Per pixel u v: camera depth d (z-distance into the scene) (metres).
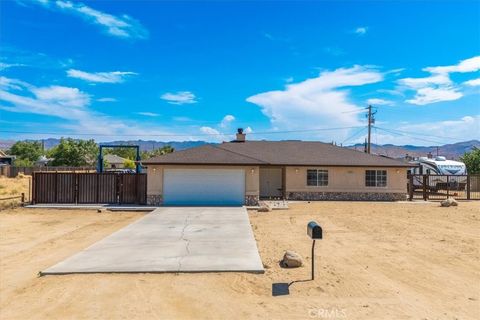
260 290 7.75
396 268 9.54
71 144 76.50
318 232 8.34
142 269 8.77
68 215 19.12
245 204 22.39
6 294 7.45
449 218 18.39
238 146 30.06
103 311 6.59
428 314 6.68
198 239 12.38
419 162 35.44
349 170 26.20
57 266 8.98
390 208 22.22
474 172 42.50
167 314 6.50
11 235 13.95
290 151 28.78
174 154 23.42
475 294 7.72
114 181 22.53
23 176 52.25
